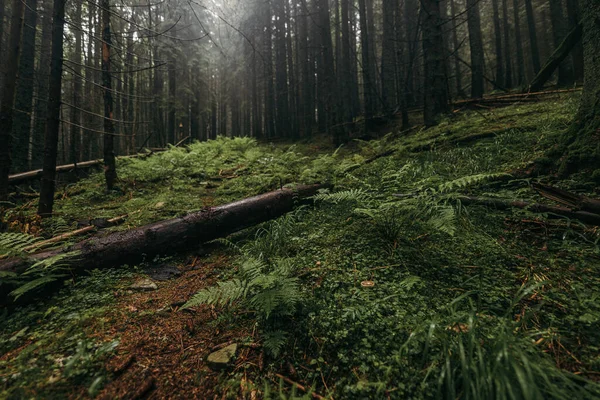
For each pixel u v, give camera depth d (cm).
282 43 1919
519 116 705
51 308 247
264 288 226
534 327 187
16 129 828
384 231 323
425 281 247
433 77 908
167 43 1243
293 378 176
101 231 446
